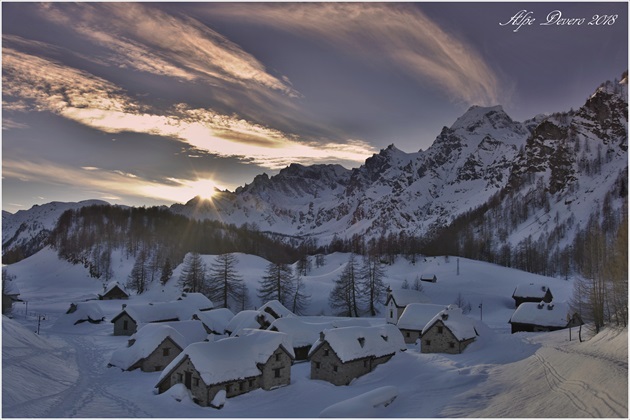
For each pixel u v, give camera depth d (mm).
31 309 139375
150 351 69688
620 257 73250
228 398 55875
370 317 136000
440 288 161625
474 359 68062
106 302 151375
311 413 50156
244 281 155625
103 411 50594
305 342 77812
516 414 40781
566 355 56781
